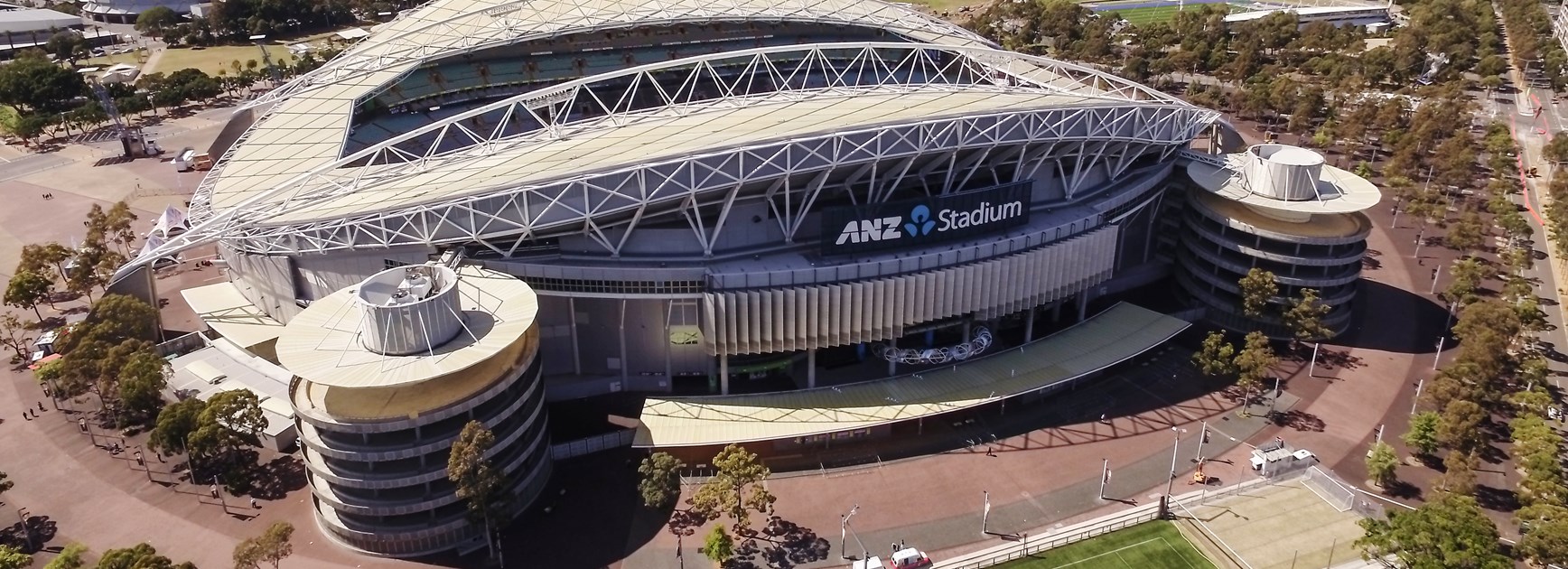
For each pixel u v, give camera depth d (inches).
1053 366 4028.1
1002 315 4232.3
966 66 6318.9
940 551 3154.5
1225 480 3508.9
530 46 6048.2
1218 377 4224.9
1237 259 4670.3
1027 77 6018.7
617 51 6230.3
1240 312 4623.5
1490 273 5231.3
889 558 3127.5
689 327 3932.1
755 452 3659.0
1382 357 4404.5
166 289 5329.7
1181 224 5044.3
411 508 3080.7
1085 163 4685.0
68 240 6077.8
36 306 5093.5
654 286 3764.8
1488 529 2810.0
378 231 3627.0
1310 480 3486.7
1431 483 3462.1
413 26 6097.4
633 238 3924.7
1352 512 3314.5
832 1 6663.4
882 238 3951.8
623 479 3543.3
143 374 3801.7
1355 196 4530.0
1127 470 3575.3
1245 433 3811.5
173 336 4724.4
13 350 4655.5
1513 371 4192.9
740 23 6515.8
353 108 5103.3
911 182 4232.3
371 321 3053.6
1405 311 4867.1
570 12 6018.7
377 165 4466.0
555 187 3535.9
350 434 3075.8
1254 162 4621.1
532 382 3400.6
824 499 3427.7
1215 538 3179.1
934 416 3907.5
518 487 3319.4
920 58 6579.7
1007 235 4192.9
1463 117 7490.2
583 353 4057.6
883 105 4190.5
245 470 3550.7
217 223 3890.3
